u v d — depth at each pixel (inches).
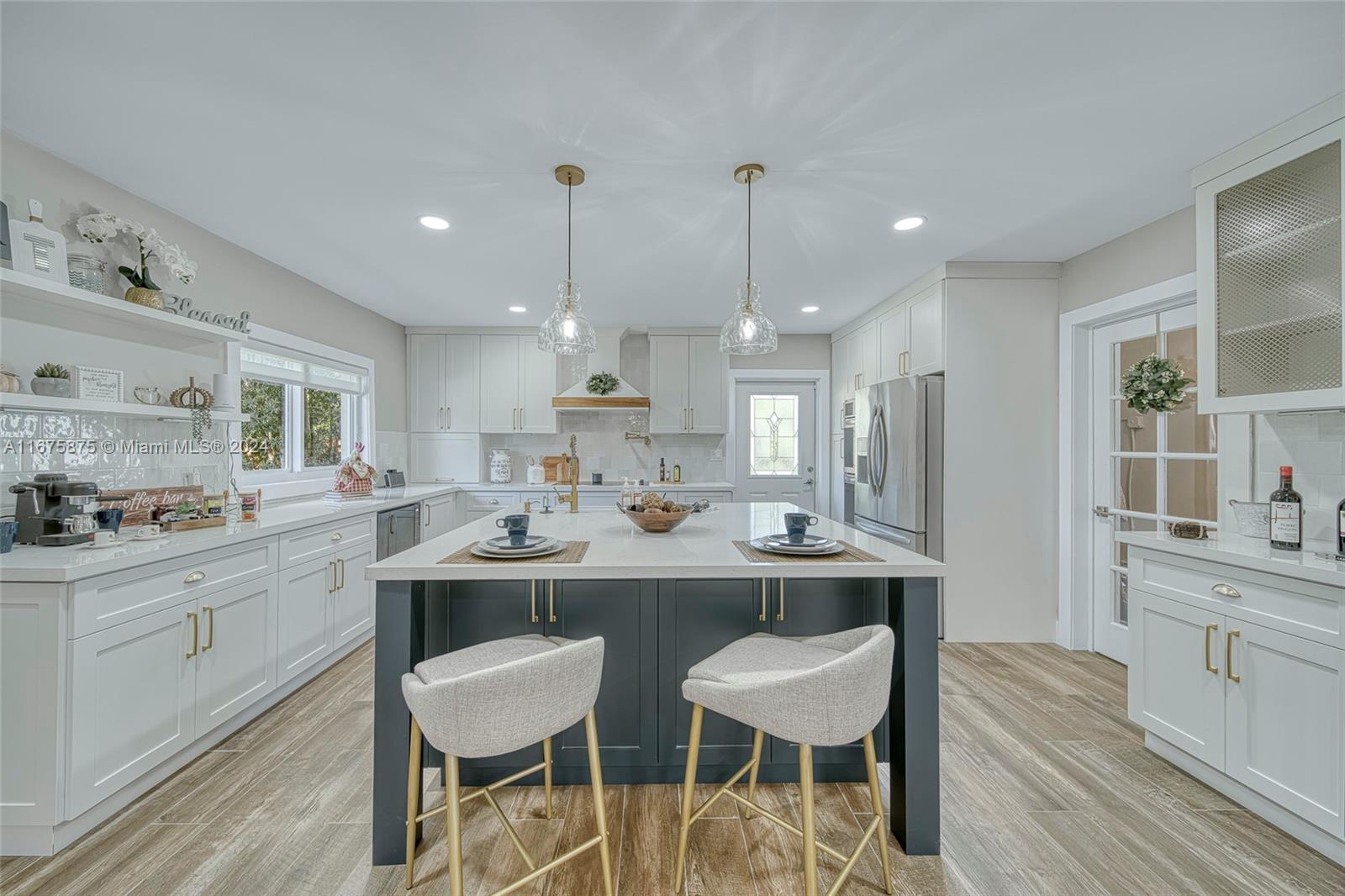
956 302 137.8
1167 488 116.6
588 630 81.0
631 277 145.4
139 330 98.4
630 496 101.3
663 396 209.9
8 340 79.4
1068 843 70.4
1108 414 130.4
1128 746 92.9
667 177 91.4
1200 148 83.7
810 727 53.4
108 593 72.2
